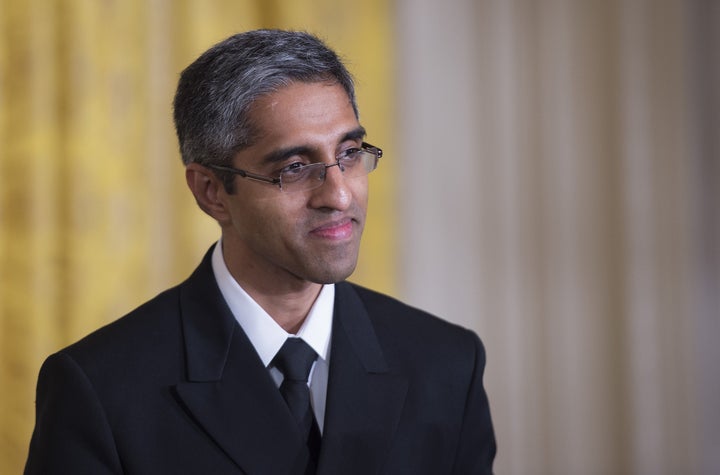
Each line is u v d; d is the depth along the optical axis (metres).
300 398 3.85
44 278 7.84
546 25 9.89
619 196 10.05
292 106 3.56
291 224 3.60
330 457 3.76
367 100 8.76
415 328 4.30
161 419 3.69
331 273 3.64
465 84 9.73
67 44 7.85
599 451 10.16
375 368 4.02
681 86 10.13
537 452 10.03
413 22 9.55
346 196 3.56
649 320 10.18
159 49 8.18
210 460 3.68
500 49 9.80
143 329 3.88
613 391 10.16
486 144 9.80
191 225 8.25
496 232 9.85
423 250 9.63
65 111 7.86
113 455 3.59
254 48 3.60
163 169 8.20
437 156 9.65
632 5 10.01
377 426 3.89
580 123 9.98
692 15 10.20
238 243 3.90
